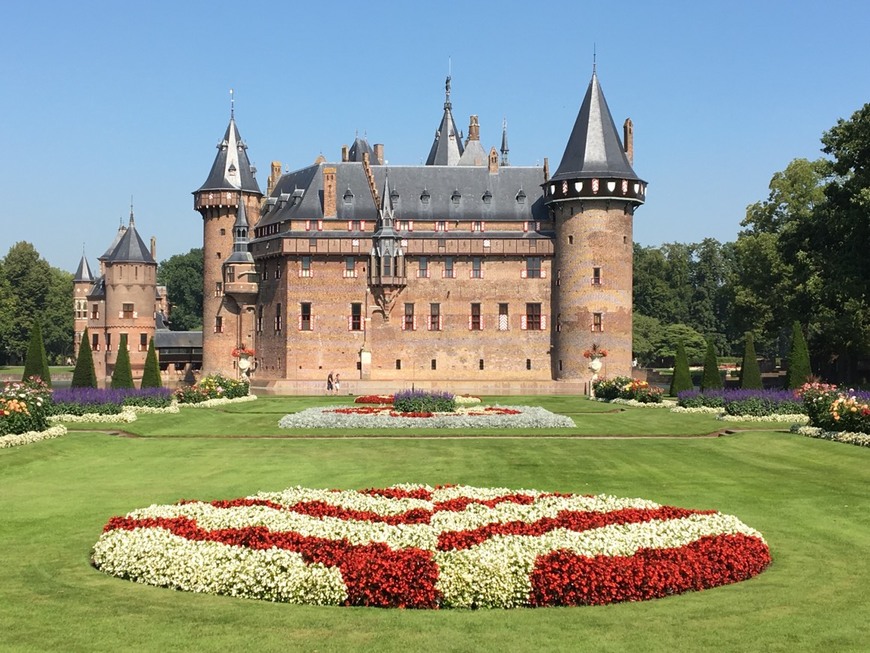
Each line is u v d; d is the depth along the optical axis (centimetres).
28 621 1634
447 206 9925
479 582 1744
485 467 3584
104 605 1733
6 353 16800
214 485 3186
